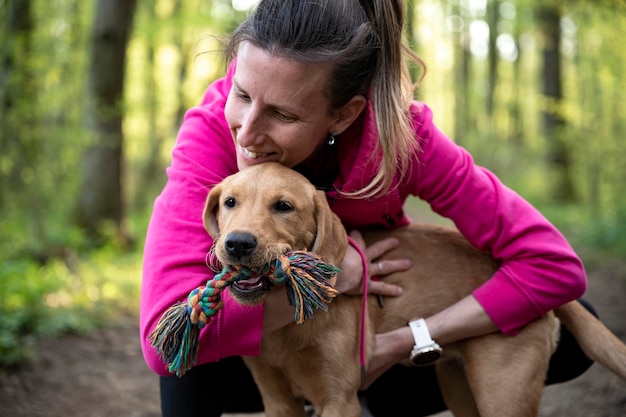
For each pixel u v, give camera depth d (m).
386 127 2.45
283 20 2.23
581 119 12.95
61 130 8.56
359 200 2.70
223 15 14.27
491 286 2.77
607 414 4.02
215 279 2.23
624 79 11.11
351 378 2.74
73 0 10.92
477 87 29.25
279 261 2.26
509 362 2.78
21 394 4.33
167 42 17.00
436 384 3.39
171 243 2.42
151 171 18.16
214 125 2.62
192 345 2.27
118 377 4.82
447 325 2.76
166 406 2.80
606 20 10.27
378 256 2.96
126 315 6.56
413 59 2.71
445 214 2.77
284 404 2.91
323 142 2.61
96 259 8.57
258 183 2.44
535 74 28.89
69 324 5.82
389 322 2.94
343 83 2.31
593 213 12.28
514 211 2.73
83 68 10.49
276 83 2.22
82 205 9.65
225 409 3.26
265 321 2.45
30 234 8.16
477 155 24.28
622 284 7.55
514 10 17.02
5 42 7.12
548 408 4.20
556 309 3.00
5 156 7.31
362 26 2.33
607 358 2.89
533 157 22.33
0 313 5.54
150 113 17.44
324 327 2.69
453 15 23.30
